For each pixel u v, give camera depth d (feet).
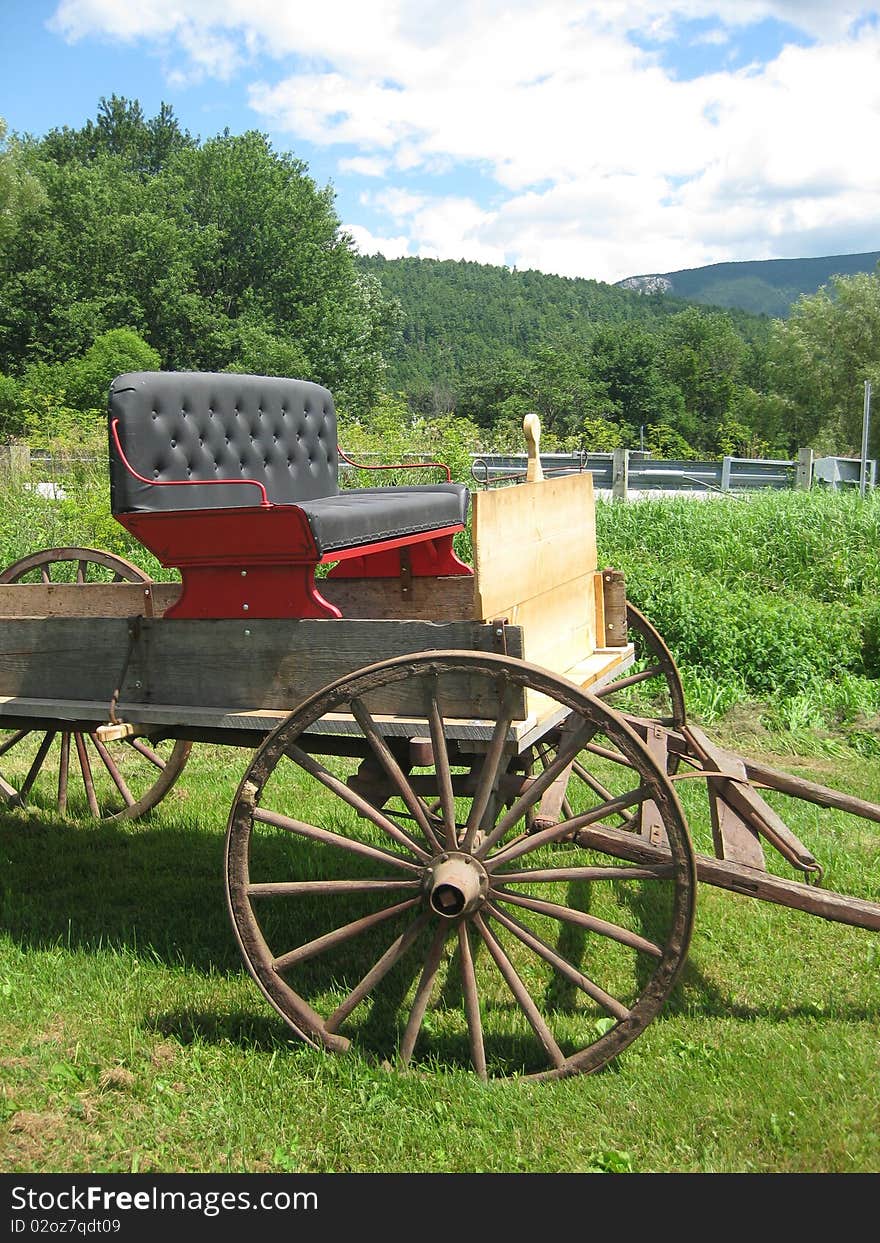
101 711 11.21
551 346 282.56
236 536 10.71
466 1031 10.37
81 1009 10.77
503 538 10.02
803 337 158.40
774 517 33.60
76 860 14.82
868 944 11.99
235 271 152.46
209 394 13.99
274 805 16.62
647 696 22.34
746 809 11.28
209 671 10.93
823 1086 9.16
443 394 286.66
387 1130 8.77
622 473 44.88
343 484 33.42
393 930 12.55
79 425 42.60
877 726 20.57
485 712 9.48
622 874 9.05
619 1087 9.19
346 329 153.48
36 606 15.64
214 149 160.86
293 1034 10.21
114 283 142.51
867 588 28.71
